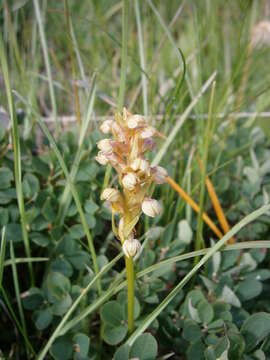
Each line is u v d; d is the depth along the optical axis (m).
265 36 0.22
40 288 0.14
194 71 0.22
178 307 0.13
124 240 0.09
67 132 0.15
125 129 0.09
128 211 0.09
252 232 0.15
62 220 0.14
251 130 0.19
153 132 0.09
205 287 0.13
